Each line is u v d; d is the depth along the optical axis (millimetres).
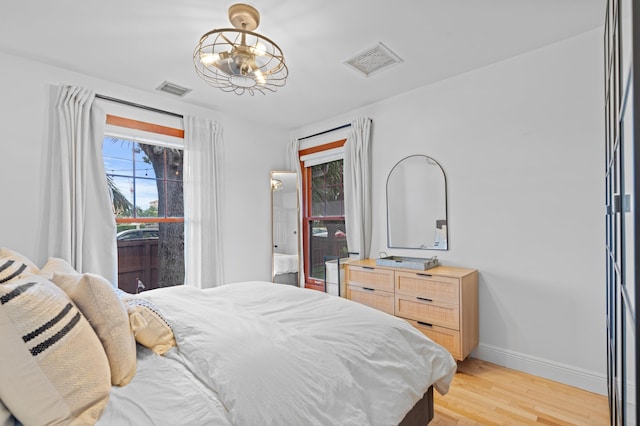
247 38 2137
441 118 2844
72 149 2469
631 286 797
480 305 2605
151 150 3104
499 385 2201
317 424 965
